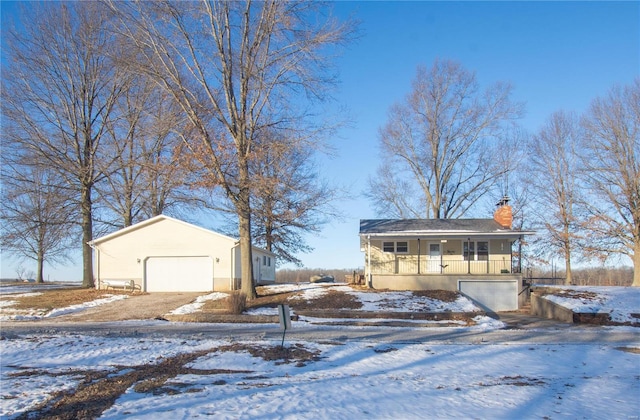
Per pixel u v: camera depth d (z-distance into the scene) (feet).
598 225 130.62
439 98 141.90
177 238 108.06
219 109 83.97
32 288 121.60
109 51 100.58
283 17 82.23
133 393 30.60
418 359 45.32
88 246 112.98
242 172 84.99
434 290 102.68
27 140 101.60
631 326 75.82
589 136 134.72
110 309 84.99
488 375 38.93
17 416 25.46
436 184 146.61
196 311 81.76
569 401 30.68
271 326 69.56
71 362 40.27
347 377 37.14
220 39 84.53
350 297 93.50
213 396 30.01
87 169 106.32
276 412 26.76
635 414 27.84
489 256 109.81
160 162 89.92
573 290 98.63
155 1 78.84
